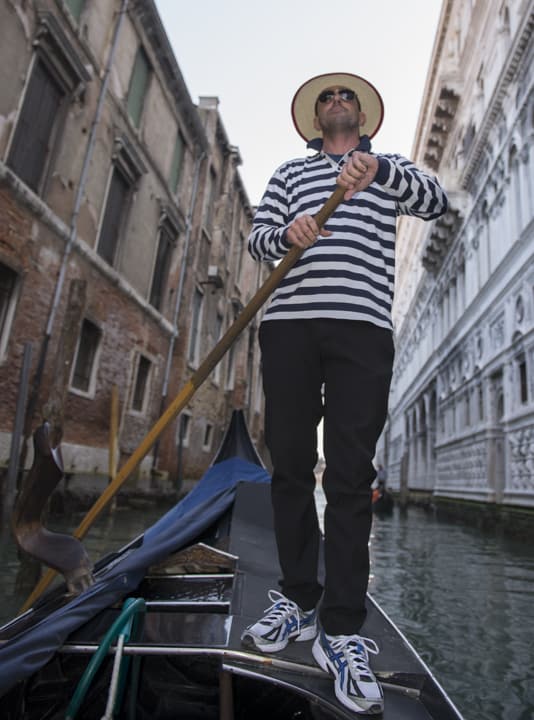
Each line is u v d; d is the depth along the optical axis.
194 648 1.29
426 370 22.92
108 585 1.63
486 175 14.38
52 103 8.91
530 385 10.65
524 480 10.73
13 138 8.04
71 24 8.96
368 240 1.59
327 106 1.79
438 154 20.97
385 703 1.23
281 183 1.80
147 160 12.20
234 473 3.98
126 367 11.58
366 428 1.42
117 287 11.00
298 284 1.56
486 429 13.39
